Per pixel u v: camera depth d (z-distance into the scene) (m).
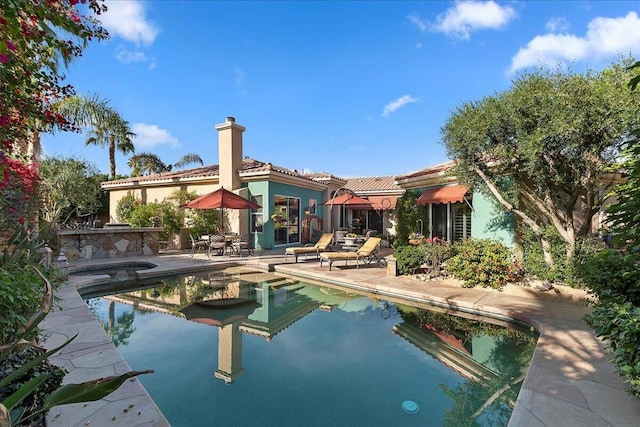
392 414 5.11
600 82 9.17
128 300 11.93
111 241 19.48
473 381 6.16
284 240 25.17
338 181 31.47
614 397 4.80
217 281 15.12
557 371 5.64
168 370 6.55
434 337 8.42
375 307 11.16
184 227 24.69
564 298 10.12
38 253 9.88
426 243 14.73
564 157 9.85
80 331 7.23
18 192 10.87
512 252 12.82
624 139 8.85
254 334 8.66
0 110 5.43
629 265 4.69
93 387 2.21
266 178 23.17
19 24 4.12
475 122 10.70
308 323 9.57
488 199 14.43
